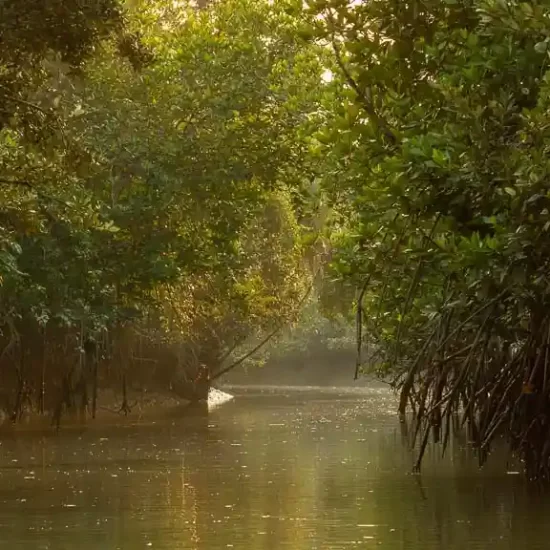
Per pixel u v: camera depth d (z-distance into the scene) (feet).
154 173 100.53
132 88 102.47
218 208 104.32
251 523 45.11
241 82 101.81
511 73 47.47
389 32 49.29
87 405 116.88
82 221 66.44
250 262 125.39
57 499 52.95
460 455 71.46
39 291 95.71
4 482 60.08
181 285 117.91
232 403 155.33
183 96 102.27
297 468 65.36
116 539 41.65
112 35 56.49
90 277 98.37
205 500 51.96
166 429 100.83
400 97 51.39
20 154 55.83
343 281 59.82
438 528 43.32
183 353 143.95
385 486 56.29
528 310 49.62
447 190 47.80
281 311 147.43
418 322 63.87
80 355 108.88
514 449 57.62
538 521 44.68
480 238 47.83
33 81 53.67
